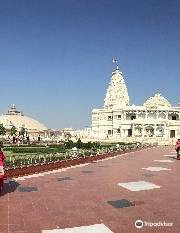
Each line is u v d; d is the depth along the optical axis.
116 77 197.62
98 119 188.88
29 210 16.33
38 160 33.19
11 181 25.20
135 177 27.44
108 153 52.59
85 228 13.62
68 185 23.45
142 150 74.31
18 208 16.69
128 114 180.75
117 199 18.88
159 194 20.31
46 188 22.25
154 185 23.38
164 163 40.22
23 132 184.50
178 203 17.89
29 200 18.53
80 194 20.27
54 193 20.55
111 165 37.78
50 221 14.53
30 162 31.59
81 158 40.81
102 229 13.49
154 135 170.50
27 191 21.16
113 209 16.62
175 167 35.44
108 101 197.25
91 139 148.88
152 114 179.00
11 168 27.61
